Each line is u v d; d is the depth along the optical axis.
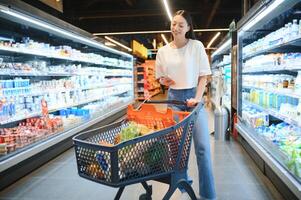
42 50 4.45
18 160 3.26
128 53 9.86
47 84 4.79
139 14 10.69
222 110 5.40
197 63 2.63
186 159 1.98
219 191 3.03
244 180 3.34
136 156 1.68
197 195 2.90
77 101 5.84
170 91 2.73
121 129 2.04
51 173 3.70
